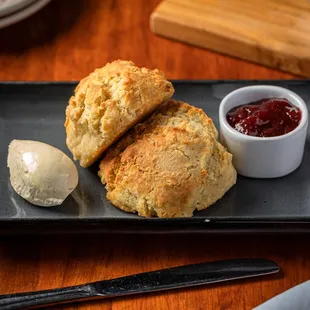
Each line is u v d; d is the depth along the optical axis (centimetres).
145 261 67
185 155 67
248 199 69
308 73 82
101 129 68
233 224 67
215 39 84
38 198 68
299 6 86
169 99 72
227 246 68
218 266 66
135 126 70
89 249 68
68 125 71
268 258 67
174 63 83
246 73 82
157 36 86
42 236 69
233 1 86
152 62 83
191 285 65
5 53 85
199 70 83
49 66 83
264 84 77
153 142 68
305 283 62
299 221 66
